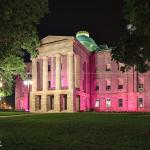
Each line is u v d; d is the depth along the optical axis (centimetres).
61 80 7919
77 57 7706
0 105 11212
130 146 1485
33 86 8181
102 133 2073
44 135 1995
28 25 2933
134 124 2883
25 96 9700
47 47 7875
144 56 2625
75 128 2484
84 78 8162
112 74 8019
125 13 2381
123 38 2675
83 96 7994
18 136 1961
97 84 8275
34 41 3309
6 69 3662
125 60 2727
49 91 7838
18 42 3081
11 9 2352
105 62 8150
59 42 7594
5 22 2412
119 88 7919
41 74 8388
